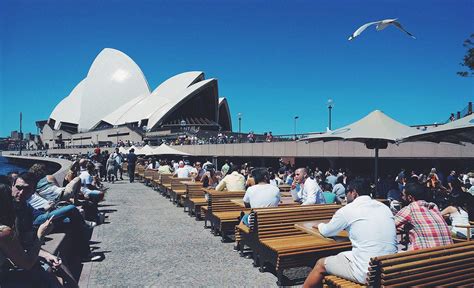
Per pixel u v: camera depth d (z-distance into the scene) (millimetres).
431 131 8414
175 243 7723
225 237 8242
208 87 86812
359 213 3811
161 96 91562
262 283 5312
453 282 3535
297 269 6016
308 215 6141
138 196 16469
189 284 5246
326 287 3979
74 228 6336
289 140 33406
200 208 10602
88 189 10055
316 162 34500
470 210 7336
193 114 89562
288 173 20781
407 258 3311
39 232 3904
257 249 5914
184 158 45938
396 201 10258
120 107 100688
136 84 102312
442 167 25281
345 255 3883
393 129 9961
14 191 4586
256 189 6754
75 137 106438
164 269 5934
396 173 28719
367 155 25141
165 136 70875
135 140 80938
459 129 7832
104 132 92750
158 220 10500
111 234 8586
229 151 40156
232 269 5949
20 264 3307
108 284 5223
